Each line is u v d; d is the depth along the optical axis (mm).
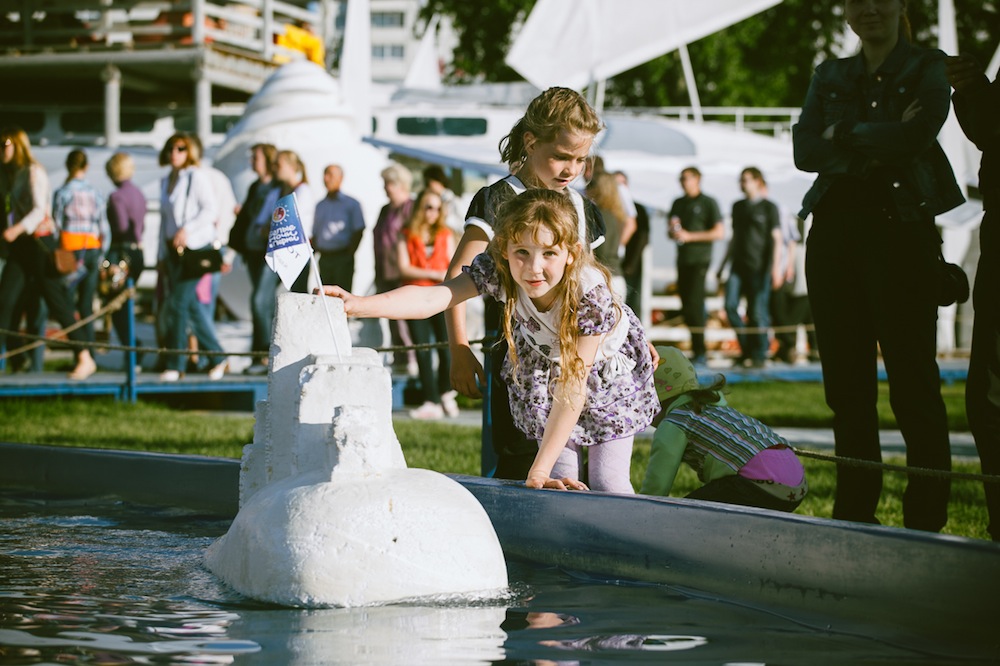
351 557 3002
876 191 4512
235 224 11266
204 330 11703
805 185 16844
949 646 2529
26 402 10562
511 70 35281
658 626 2760
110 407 10414
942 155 4547
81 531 4168
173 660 2406
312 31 20891
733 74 33219
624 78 34406
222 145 15562
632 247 13203
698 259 14672
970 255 18984
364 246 15266
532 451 4316
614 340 3906
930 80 4488
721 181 16797
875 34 4543
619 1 16406
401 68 76500
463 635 2664
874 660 2441
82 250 11633
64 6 17984
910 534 2648
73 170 11672
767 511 3031
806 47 34500
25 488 5234
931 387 4520
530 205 3619
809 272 4684
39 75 18547
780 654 2498
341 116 15531
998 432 4043
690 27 16406
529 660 2441
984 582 2486
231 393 12102
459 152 15961
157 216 16688
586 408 4023
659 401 4465
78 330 11664
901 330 4496
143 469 4926
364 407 3227
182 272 11344
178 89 19688
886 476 6836
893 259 4477
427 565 3055
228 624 2754
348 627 2730
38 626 2695
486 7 35438
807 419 10422
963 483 6617
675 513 3223
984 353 4059
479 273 3850
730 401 11852
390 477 3191
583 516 3469
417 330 10430
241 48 19188
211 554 3471
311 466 3318
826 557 2826
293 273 3545
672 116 32625
